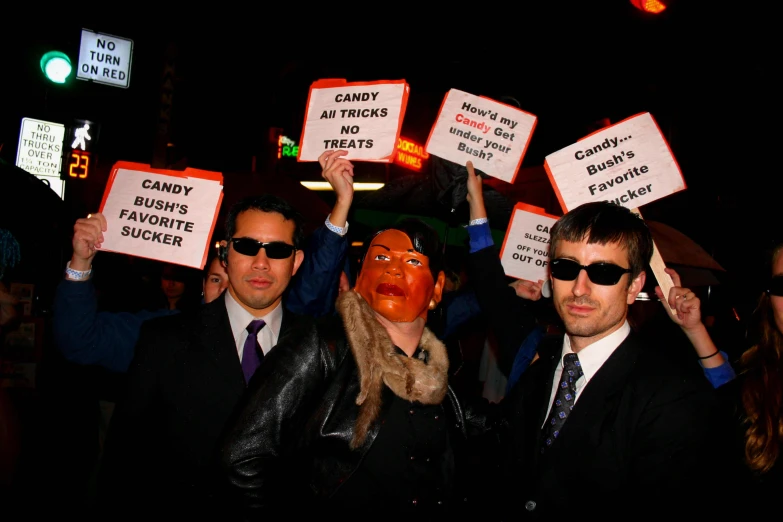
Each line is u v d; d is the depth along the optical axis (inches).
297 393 71.4
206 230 103.0
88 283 94.6
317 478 70.3
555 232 80.5
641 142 111.4
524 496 76.1
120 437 87.7
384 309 78.3
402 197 161.9
